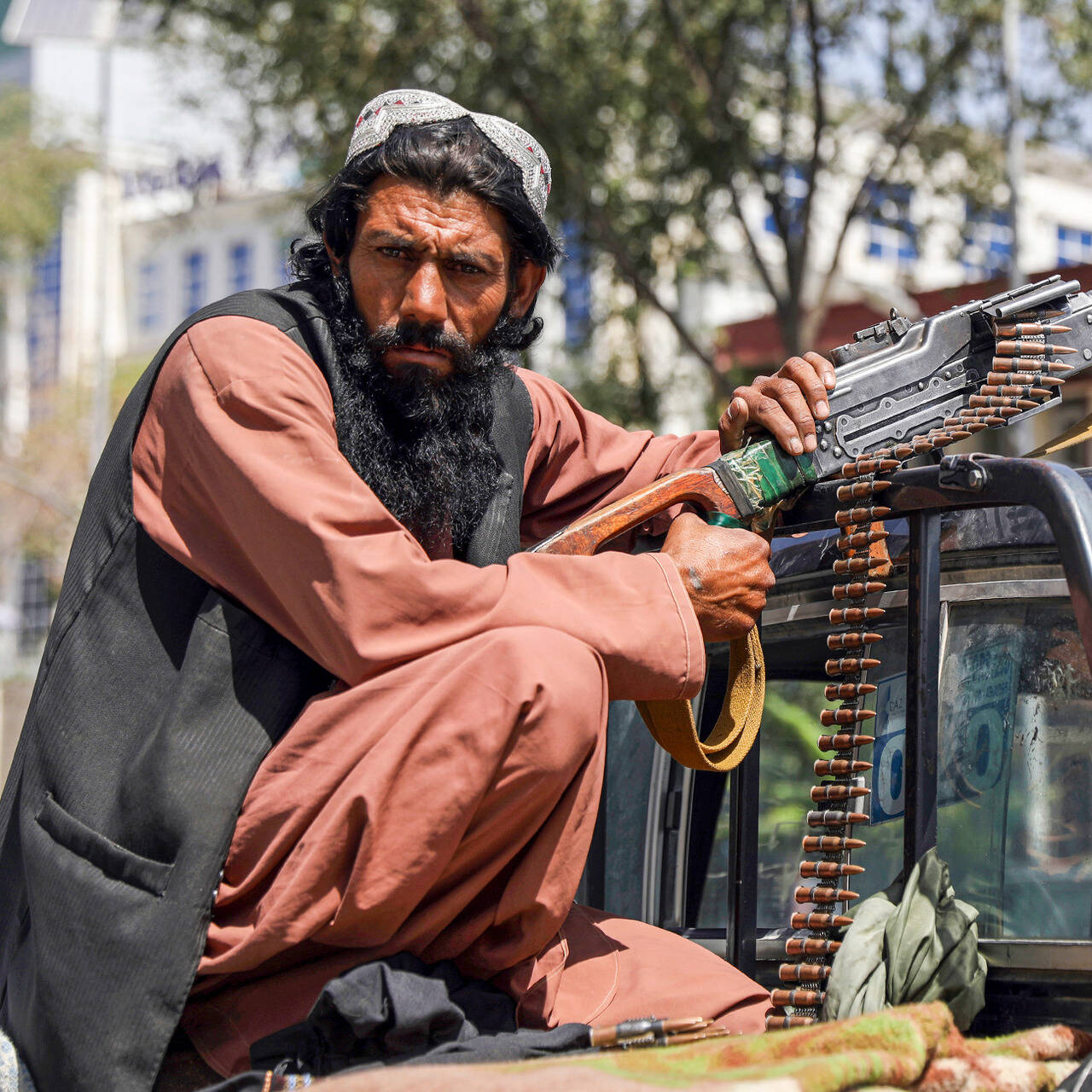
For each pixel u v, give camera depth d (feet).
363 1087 3.96
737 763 5.75
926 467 5.24
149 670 5.37
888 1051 3.99
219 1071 4.86
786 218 35.96
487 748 4.65
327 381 5.73
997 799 5.26
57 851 5.11
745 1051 4.21
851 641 5.41
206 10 34.37
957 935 4.76
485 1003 4.89
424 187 5.67
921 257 38.63
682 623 5.19
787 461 5.84
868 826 5.74
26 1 73.87
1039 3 36.40
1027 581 5.31
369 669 4.97
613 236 34.27
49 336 101.09
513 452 6.43
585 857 4.92
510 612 5.07
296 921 4.68
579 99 33.96
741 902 5.77
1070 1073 4.27
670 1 33.99
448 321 5.75
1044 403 6.02
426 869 4.66
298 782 4.86
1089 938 4.98
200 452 5.36
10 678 77.77
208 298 97.66
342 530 5.10
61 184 88.22
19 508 85.81
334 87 33.99
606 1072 4.01
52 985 4.90
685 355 40.11
